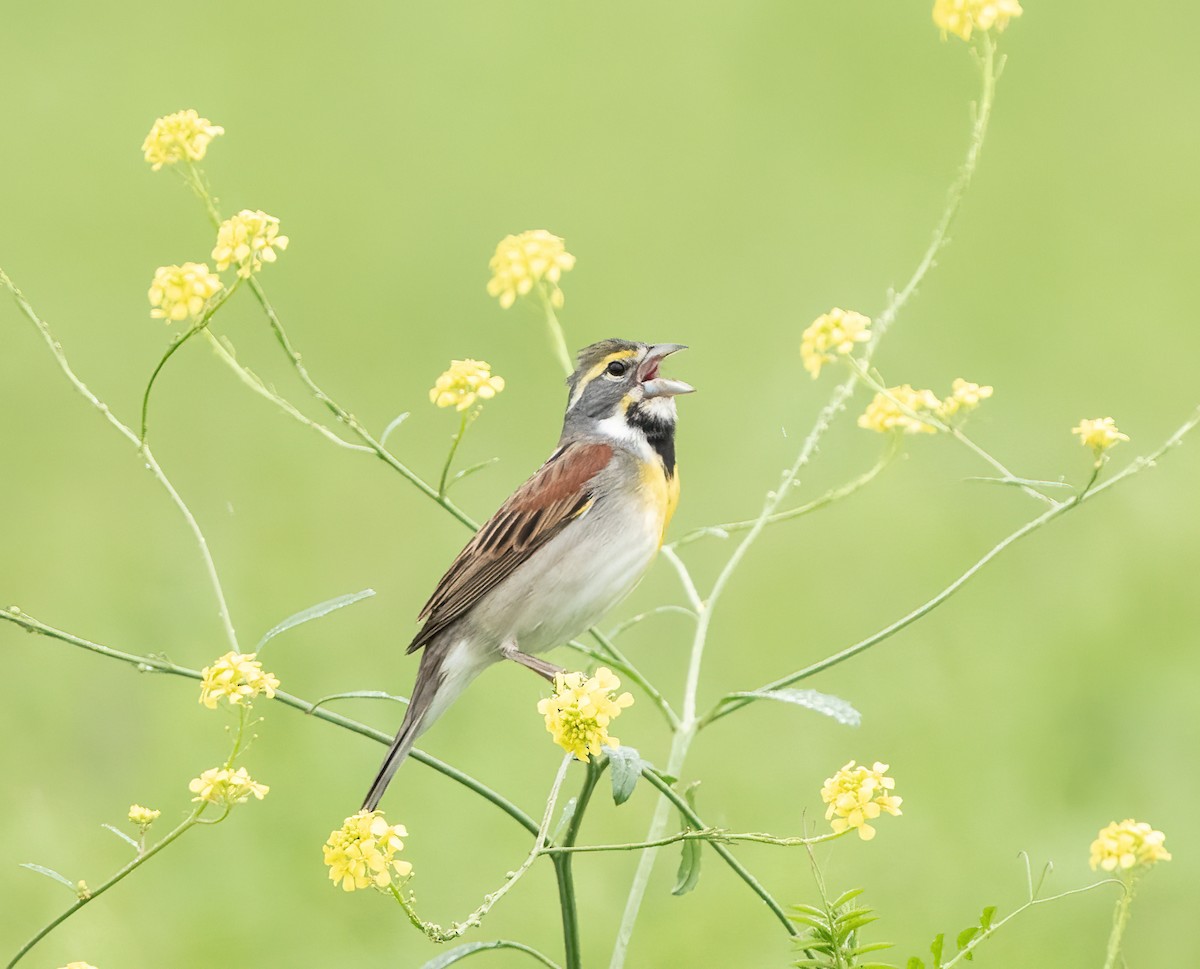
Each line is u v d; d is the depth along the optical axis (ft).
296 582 46.85
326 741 38.58
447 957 23.16
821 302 63.93
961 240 69.26
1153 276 66.28
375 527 49.90
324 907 34.83
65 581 45.88
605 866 35.73
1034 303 64.08
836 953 21.86
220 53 85.97
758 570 46.60
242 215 25.59
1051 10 87.56
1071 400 56.18
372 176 75.97
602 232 70.69
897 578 46.11
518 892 35.22
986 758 38.24
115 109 80.23
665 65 85.76
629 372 30.50
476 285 67.21
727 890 34.58
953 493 49.73
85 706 40.04
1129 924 33.68
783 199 73.00
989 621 43.70
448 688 29.07
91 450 54.29
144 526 49.47
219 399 57.82
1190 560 45.16
